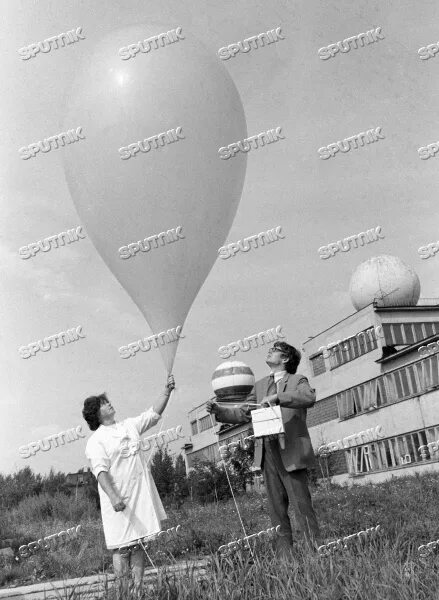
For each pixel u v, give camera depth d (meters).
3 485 22.14
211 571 4.03
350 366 31.44
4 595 5.25
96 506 19.45
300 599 3.51
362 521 8.18
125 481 5.08
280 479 5.46
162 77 5.59
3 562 8.56
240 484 28.80
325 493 18.83
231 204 6.00
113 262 5.88
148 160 5.49
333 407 32.88
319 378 34.06
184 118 5.56
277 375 5.73
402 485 18.45
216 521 12.40
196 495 28.36
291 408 5.42
